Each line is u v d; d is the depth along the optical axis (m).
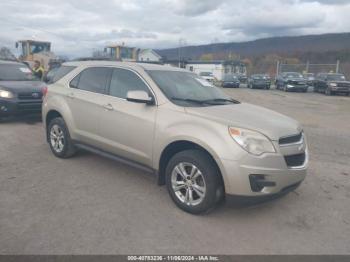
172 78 4.82
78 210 3.91
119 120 4.63
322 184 5.12
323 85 27.14
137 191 4.55
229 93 26.12
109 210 3.94
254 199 3.61
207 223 3.74
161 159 4.20
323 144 7.74
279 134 3.72
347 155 6.83
